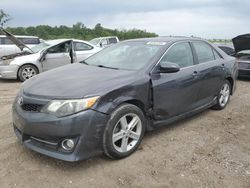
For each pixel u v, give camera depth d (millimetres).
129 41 5449
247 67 10422
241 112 6375
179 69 4457
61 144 3529
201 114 6098
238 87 9391
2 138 4551
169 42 4980
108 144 3730
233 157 4176
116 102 3777
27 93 3818
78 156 3508
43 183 3402
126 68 4523
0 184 3359
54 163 3824
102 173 3635
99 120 3592
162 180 3527
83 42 11250
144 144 4473
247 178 3637
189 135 4918
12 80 10531
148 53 4723
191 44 5414
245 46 10727
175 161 3986
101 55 5301
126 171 3695
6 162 3822
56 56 10516
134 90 4023
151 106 4379
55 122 3436
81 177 3539
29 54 10531
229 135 5000
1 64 10055
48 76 4301
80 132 3471
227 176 3662
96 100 3578
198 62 5395
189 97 5086
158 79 4402
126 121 3971
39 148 3674
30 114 3617
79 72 4387
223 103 6434
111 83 3859
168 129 5148
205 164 3936
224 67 6082
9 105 6590
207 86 5570
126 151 4000
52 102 3523
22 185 3355
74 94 3555
